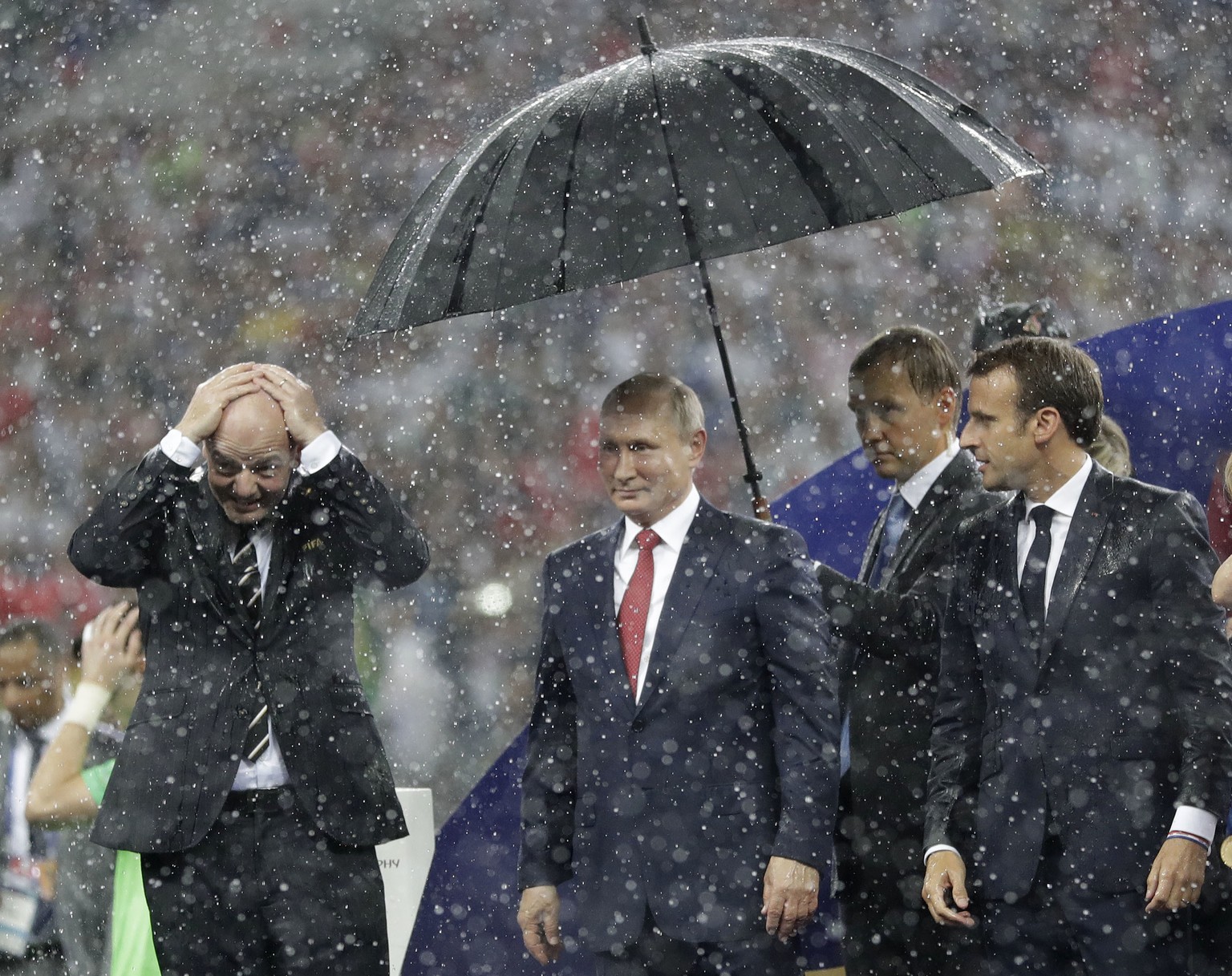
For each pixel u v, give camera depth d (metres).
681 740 11.97
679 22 39.22
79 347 36.50
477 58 39.38
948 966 12.96
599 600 12.44
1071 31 37.06
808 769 11.70
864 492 16.03
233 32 39.12
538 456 35.81
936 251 35.69
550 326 36.41
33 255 37.22
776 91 12.74
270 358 36.88
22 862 15.41
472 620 33.75
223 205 37.81
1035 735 11.30
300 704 11.86
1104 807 11.04
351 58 39.09
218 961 11.62
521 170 12.75
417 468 35.47
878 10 38.41
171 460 11.68
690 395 12.57
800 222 12.22
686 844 11.82
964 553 12.02
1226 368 15.84
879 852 13.23
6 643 15.49
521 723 32.53
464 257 12.73
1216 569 11.20
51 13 38.84
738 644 12.08
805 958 14.99
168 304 36.91
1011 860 11.27
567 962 15.57
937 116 12.77
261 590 12.06
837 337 35.94
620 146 12.62
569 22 39.62
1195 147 35.94
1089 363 11.61
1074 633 11.26
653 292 36.56
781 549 12.27
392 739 32.03
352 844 11.75
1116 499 11.42
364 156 38.56
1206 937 11.85
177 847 11.51
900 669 13.30
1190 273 35.53
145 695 11.89
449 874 15.91
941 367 13.42
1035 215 35.69
